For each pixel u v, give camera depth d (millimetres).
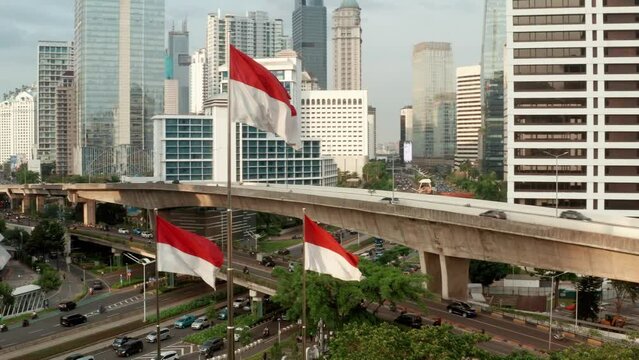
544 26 142375
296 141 38094
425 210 100125
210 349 88688
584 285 102938
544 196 142500
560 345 78312
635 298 107938
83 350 94000
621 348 47781
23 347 95125
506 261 91812
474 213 104625
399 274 81688
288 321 102812
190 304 118312
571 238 80562
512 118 143875
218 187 152250
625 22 139375
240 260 137375
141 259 156125
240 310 113688
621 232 84062
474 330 84500
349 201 115000
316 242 48969
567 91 141500
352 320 79812
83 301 126875
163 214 176000
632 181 139000
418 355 46750
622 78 139500
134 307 120688
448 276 101812
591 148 140500
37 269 153000
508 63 144500
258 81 36281
